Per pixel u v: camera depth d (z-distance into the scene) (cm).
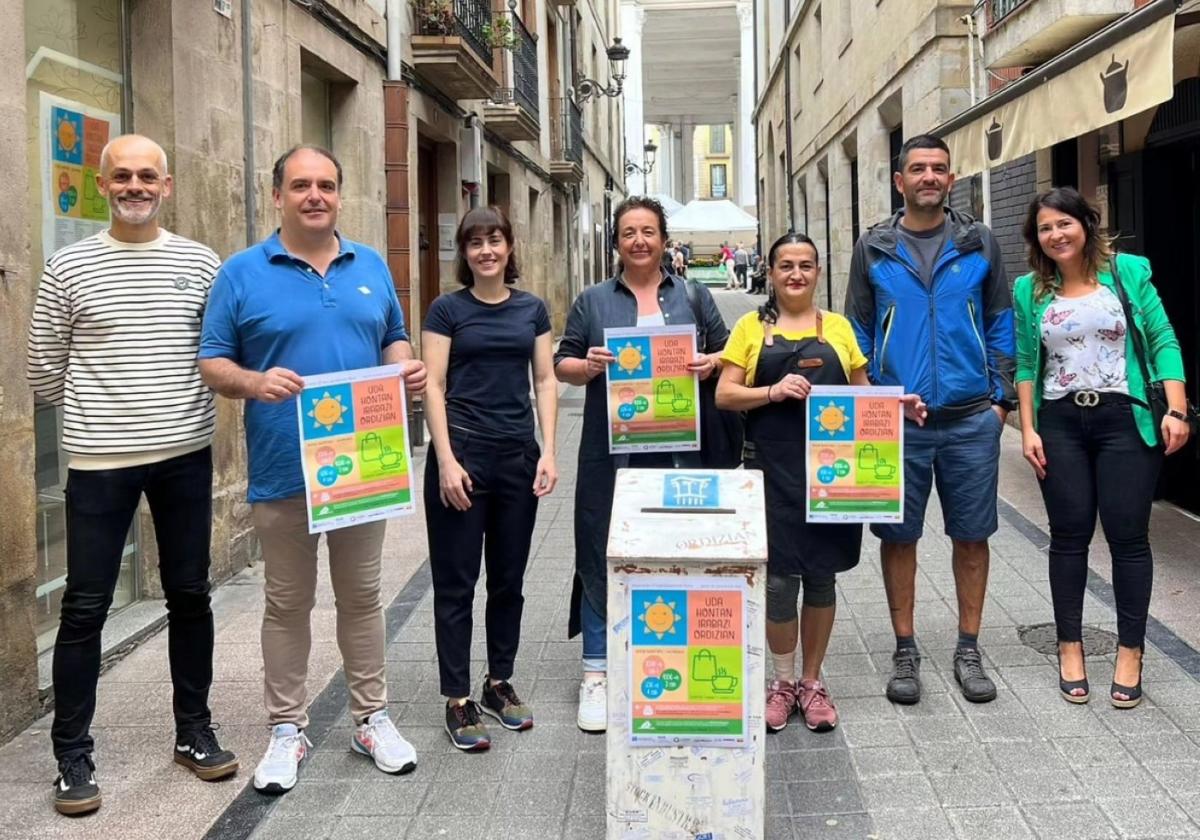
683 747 281
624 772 283
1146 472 385
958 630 452
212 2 582
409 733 390
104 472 339
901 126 1303
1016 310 410
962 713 394
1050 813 320
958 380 396
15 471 389
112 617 511
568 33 2170
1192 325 704
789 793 338
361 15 846
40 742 385
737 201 7781
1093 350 387
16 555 389
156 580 541
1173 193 700
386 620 519
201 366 331
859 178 1460
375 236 889
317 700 420
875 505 367
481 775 357
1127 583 390
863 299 412
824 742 374
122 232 349
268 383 318
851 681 430
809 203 2069
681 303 399
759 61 3228
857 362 386
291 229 339
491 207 379
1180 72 592
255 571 607
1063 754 358
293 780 349
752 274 3192
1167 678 416
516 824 324
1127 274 388
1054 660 441
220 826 325
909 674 410
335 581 361
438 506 374
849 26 1568
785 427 375
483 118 1368
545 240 1920
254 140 636
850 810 326
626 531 286
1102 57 533
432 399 368
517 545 388
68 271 340
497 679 400
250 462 345
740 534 284
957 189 1041
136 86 538
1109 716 386
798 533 375
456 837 317
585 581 397
